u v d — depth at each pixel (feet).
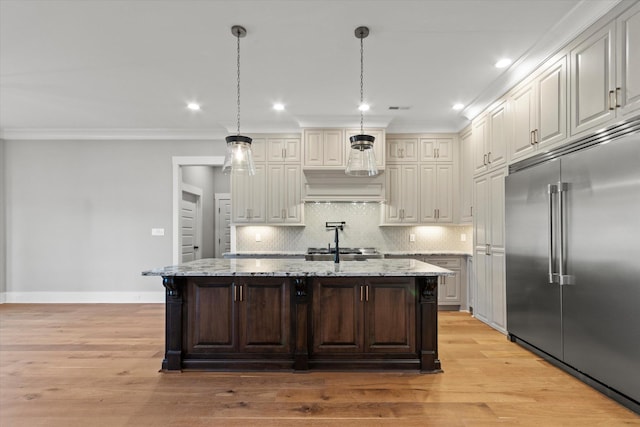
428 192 17.04
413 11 8.23
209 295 9.50
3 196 17.93
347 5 8.01
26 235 17.95
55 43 9.57
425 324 9.29
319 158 16.42
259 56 10.35
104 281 17.95
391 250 18.21
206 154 18.12
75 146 18.03
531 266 10.31
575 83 8.73
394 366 9.32
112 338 12.17
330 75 11.59
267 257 17.10
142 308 16.62
